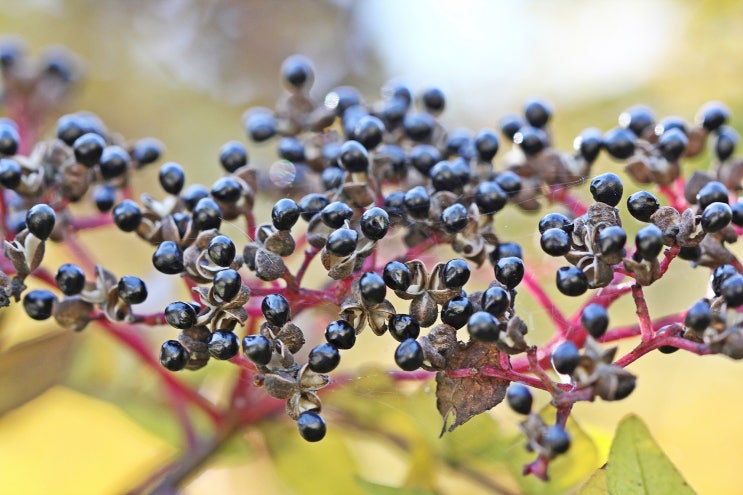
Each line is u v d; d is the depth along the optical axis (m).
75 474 0.41
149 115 0.46
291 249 0.23
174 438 0.31
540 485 0.27
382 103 0.28
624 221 0.30
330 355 0.23
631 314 0.34
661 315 0.34
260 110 0.31
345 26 0.48
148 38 0.47
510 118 0.28
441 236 0.25
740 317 0.22
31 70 0.31
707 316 0.22
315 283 0.28
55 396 0.40
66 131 0.26
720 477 0.42
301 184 0.27
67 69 0.32
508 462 0.27
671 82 0.39
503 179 0.25
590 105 0.41
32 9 0.46
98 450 0.41
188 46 0.47
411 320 0.23
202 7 0.48
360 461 0.35
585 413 0.38
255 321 0.26
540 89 0.44
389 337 0.29
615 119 0.40
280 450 0.30
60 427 0.41
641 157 0.26
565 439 0.23
